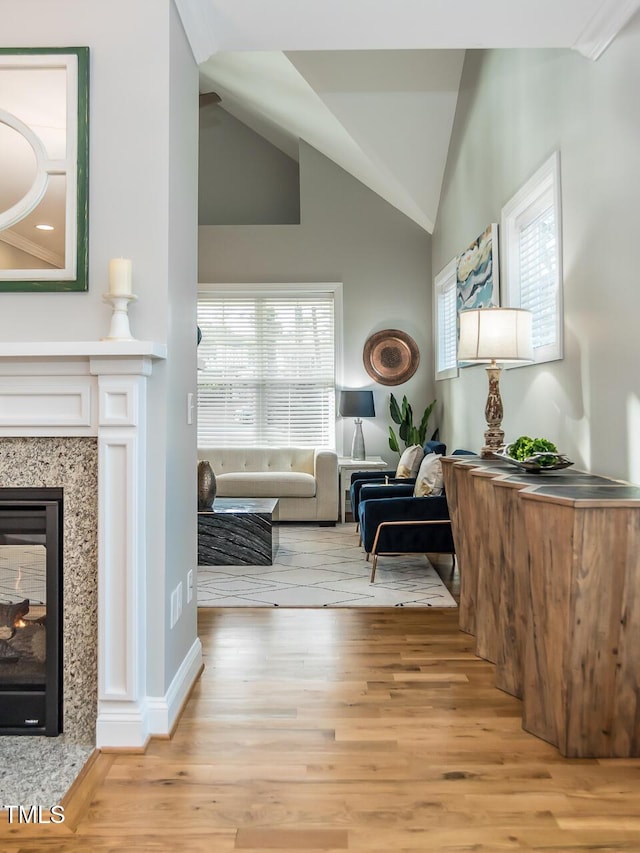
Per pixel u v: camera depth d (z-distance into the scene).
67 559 2.25
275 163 7.67
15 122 2.31
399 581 4.34
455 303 5.84
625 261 2.61
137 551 2.19
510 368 4.21
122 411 2.17
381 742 2.19
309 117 6.18
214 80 6.68
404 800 1.85
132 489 2.17
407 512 4.28
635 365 2.54
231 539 4.80
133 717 2.17
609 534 2.00
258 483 6.44
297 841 1.68
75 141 2.30
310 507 6.46
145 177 2.31
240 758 2.09
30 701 2.26
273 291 7.24
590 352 2.95
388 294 7.21
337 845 1.66
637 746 2.10
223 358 7.31
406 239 7.21
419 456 5.56
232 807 1.82
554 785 1.93
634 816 1.78
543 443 3.01
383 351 7.17
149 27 2.31
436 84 5.49
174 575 2.44
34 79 2.32
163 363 2.28
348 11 2.56
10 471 2.26
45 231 2.31
